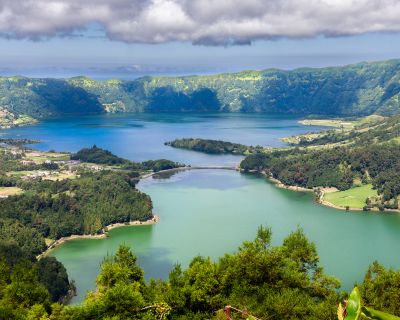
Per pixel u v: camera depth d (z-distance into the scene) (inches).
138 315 2488.9
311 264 3097.9
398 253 7175.2
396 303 2539.4
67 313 2672.2
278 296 2502.5
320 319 2379.4
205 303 2655.0
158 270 6633.9
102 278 3137.3
